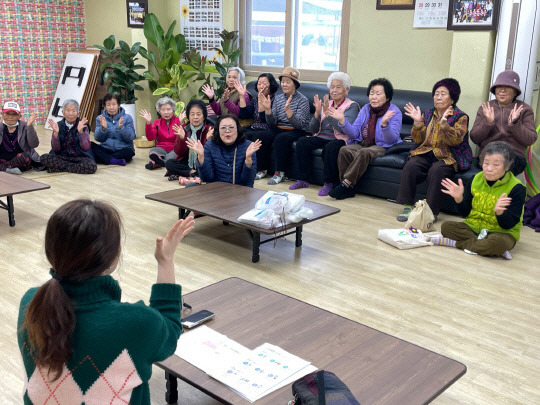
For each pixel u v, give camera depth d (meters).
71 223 1.05
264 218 3.14
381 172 4.70
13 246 3.52
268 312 2.06
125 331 1.10
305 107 5.30
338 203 4.66
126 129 5.88
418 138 4.40
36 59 8.34
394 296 2.94
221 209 3.40
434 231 3.97
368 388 1.61
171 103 5.78
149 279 3.07
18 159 5.38
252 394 1.56
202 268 3.26
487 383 2.20
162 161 5.70
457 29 4.75
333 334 1.91
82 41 8.78
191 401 2.04
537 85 4.60
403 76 5.52
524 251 3.65
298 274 3.21
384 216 4.32
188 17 7.23
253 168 4.07
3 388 2.08
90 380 1.09
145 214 4.21
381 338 1.89
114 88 7.14
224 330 1.92
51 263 1.08
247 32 6.74
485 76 4.71
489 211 3.51
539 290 3.07
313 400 1.36
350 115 4.98
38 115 8.55
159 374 2.21
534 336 2.57
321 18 6.06
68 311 1.04
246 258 3.43
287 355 1.75
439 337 2.53
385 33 5.53
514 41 4.42
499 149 3.33
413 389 1.61
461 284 3.11
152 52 7.05
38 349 1.04
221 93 6.73
